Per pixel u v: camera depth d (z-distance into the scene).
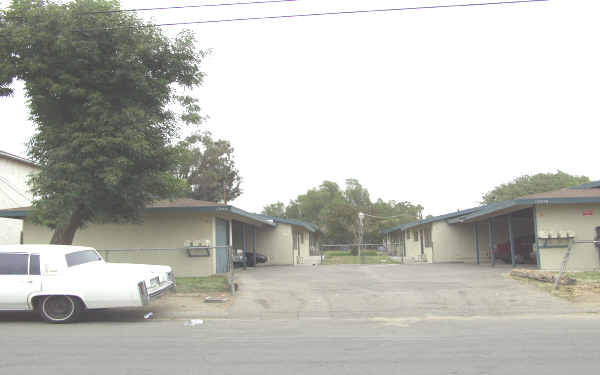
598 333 7.64
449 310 10.33
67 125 12.66
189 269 17.36
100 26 12.41
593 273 14.56
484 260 26.28
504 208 16.88
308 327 8.73
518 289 12.11
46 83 12.29
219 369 5.66
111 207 14.04
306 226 31.39
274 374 5.42
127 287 9.06
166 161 13.85
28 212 17.12
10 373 5.56
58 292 9.02
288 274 17.31
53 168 12.29
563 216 16.25
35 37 11.99
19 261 9.21
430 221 27.36
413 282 13.89
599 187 22.77
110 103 12.92
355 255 43.03
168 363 5.97
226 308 10.72
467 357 6.11
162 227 17.66
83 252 10.23
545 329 8.08
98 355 6.44
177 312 10.31
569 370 5.42
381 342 7.18
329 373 5.43
